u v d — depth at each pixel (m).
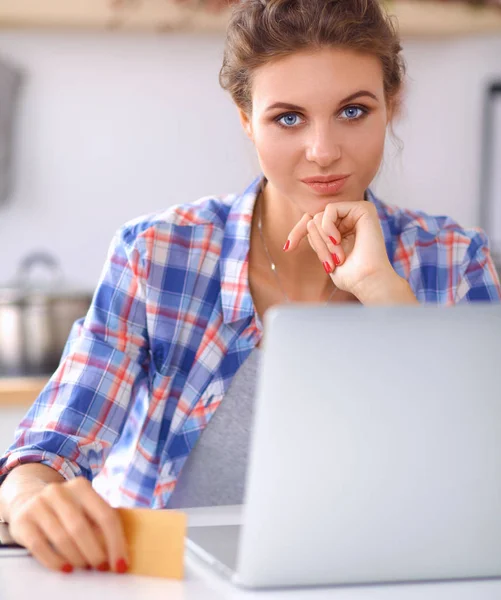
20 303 2.32
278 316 0.69
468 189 2.94
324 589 0.76
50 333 2.34
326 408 0.71
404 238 1.40
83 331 1.23
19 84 2.65
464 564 0.79
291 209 1.29
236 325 1.30
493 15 2.78
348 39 1.11
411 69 2.88
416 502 0.75
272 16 1.13
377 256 1.17
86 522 0.81
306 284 1.34
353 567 0.76
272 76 1.14
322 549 0.75
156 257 1.27
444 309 0.72
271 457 0.71
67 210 2.73
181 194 2.79
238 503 1.28
